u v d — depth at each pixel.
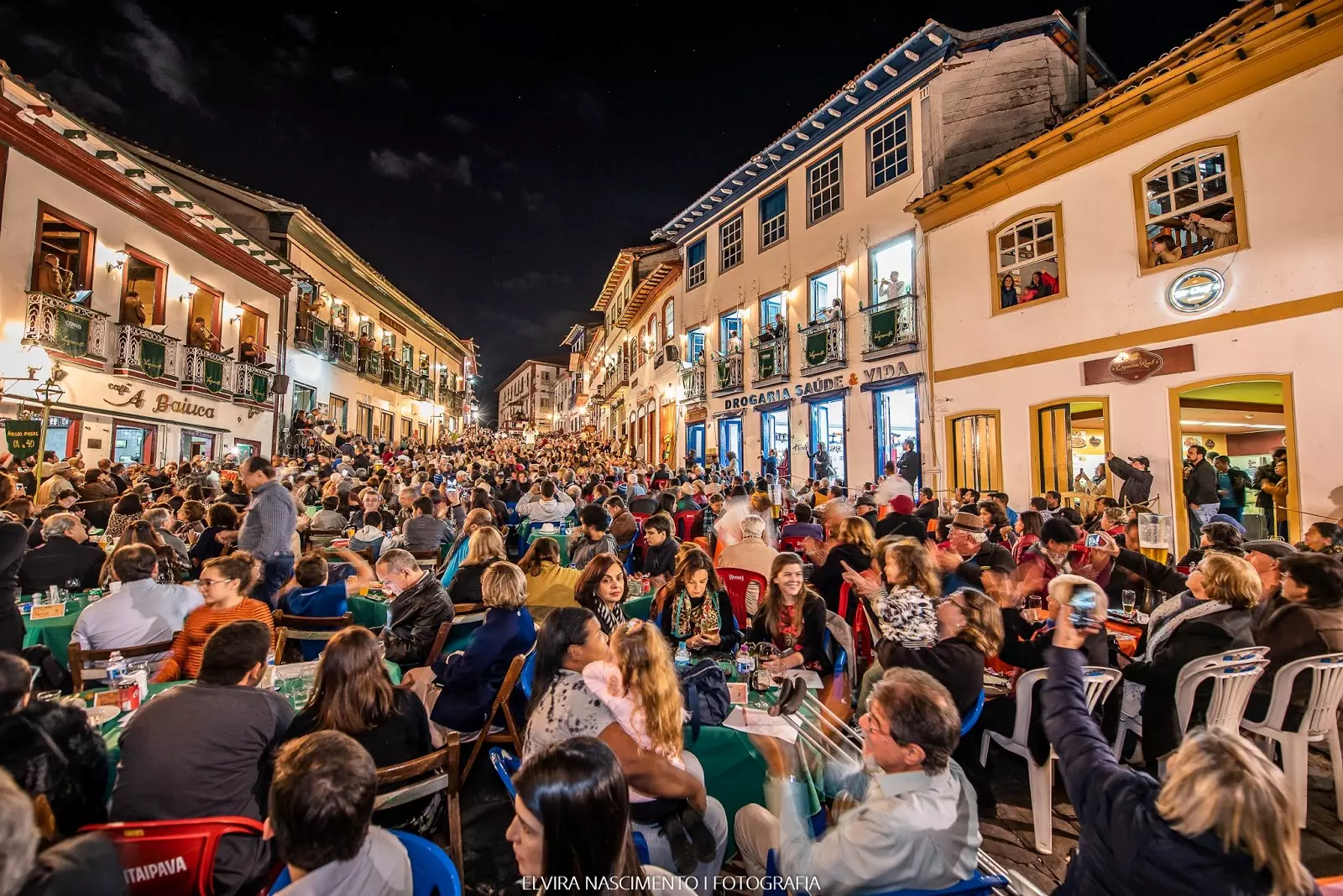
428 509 8.77
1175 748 4.14
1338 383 8.19
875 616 5.31
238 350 18.88
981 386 12.77
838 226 16.80
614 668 3.00
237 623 3.09
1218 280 9.33
